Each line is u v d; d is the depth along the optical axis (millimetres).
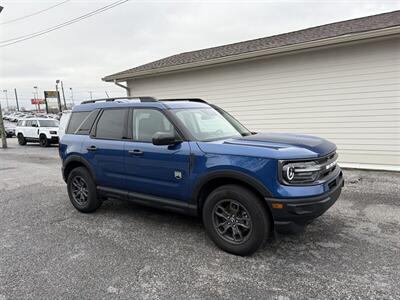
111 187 4402
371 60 7020
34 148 16969
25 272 2979
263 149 3049
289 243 3441
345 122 7566
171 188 3664
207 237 3725
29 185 7094
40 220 4547
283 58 8289
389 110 6961
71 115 5156
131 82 12148
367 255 3107
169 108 3869
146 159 3828
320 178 3059
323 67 7688
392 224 3896
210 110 4406
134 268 3008
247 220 3121
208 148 3340
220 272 2891
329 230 3766
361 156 7453
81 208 4824
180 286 2676
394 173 6836
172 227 4090
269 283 2674
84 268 3029
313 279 2709
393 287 2541
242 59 8656
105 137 4422
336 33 7371
